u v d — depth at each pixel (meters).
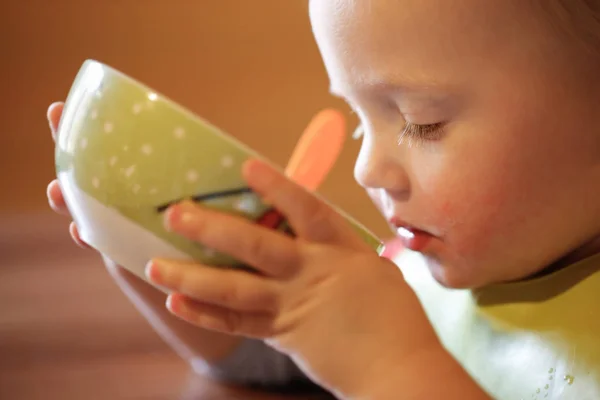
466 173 0.55
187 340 0.70
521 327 0.65
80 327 0.76
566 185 0.55
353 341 0.49
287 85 1.78
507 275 0.60
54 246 1.05
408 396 0.49
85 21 1.77
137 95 0.43
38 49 1.77
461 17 0.52
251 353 0.69
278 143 1.78
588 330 0.60
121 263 0.48
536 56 0.52
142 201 0.43
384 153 0.57
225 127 1.79
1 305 0.82
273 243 0.45
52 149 1.72
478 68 0.52
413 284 0.84
